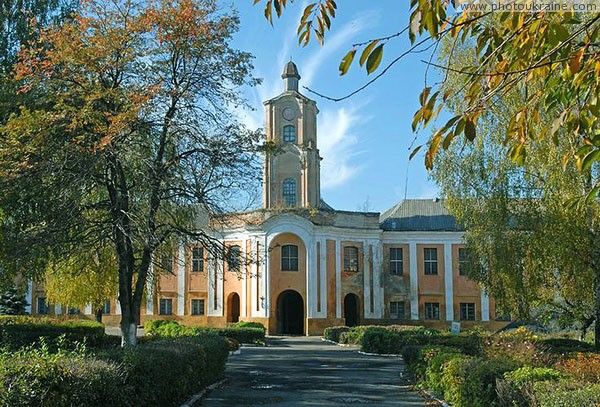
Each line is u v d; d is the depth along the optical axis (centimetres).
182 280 5403
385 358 3189
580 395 780
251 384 2048
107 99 1938
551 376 1033
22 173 1850
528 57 544
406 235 5459
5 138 2017
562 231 2150
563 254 2164
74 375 860
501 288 2447
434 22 464
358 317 5275
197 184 2025
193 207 2102
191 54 2053
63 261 2292
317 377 2278
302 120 5328
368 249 5338
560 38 523
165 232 2084
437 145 497
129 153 1866
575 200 752
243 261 2336
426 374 1842
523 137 590
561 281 2339
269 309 5012
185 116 2044
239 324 4378
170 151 2100
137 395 1117
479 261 2550
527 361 1420
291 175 5247
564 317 2495
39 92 2066
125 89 1947
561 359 1420
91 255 2147
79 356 1034
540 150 2177
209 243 2181
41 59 2114
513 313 2491
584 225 2156
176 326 4134
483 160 2478
